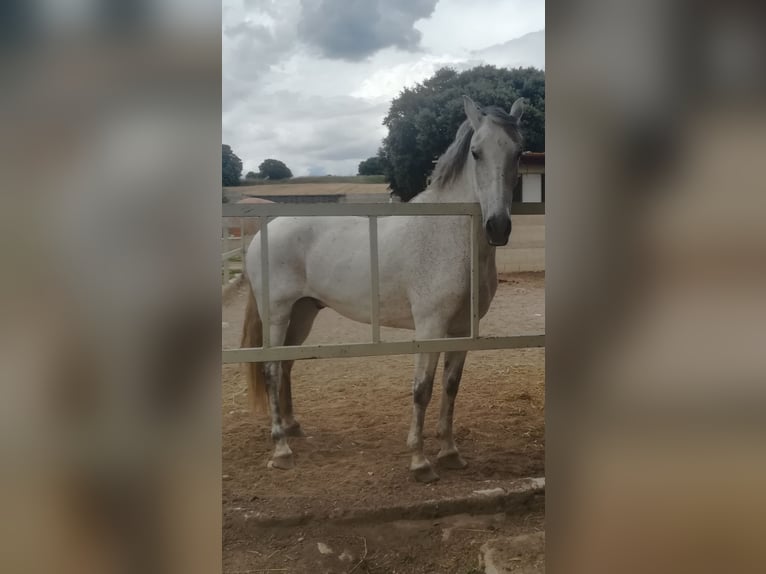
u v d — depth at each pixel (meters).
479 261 2.88
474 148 2.70
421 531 2.46
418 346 2.61
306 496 2.67
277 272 3.30
